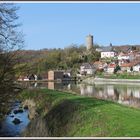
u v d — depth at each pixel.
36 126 27.47
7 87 24.14
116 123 20.38
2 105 24.08
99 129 20.52
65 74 159.12
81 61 187.25
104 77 156.88
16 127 32.38
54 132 25.55
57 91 52.75
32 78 138.00
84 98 36.03
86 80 158.38
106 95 64.50
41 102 43.78
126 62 172.50
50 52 177.25
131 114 23.97
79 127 22.98
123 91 79.62
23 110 45.97
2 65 24.00
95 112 24.66
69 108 28.53
